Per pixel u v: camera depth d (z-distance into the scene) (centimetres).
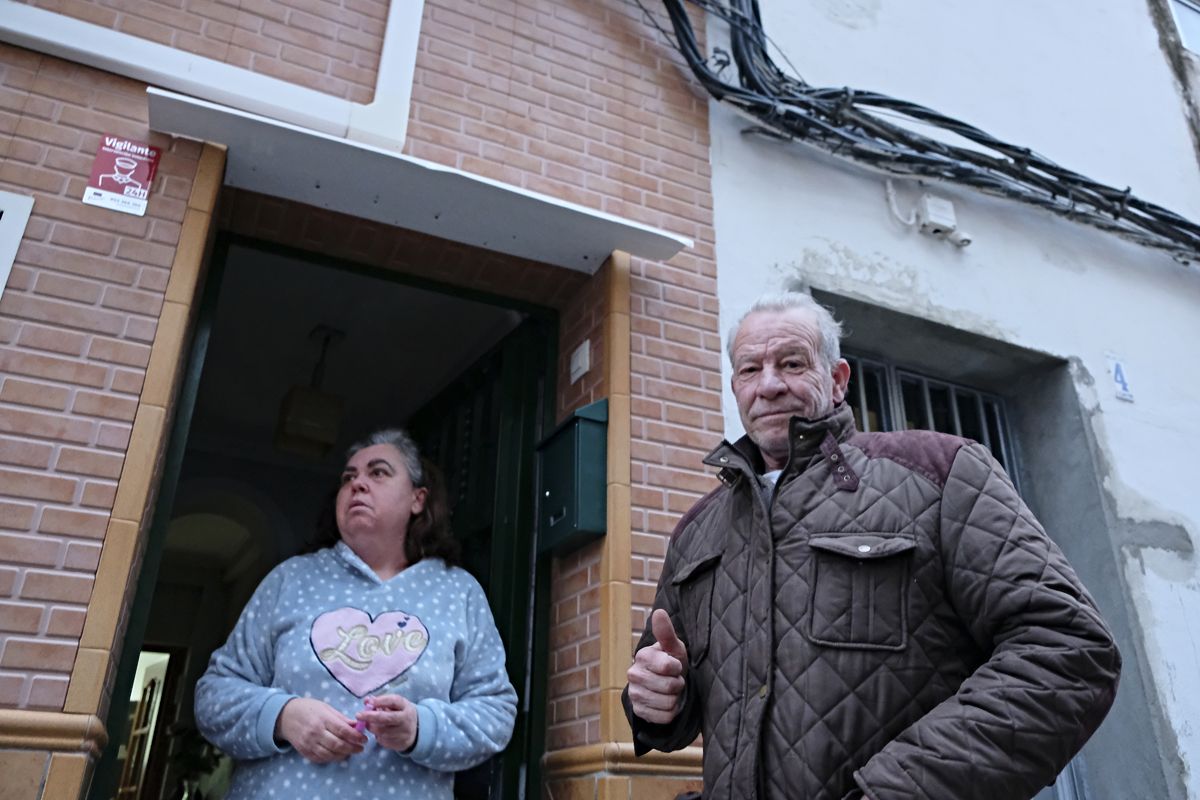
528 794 241
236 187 246
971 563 132
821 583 139
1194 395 379
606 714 221
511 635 260
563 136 287
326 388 465
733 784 134
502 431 295
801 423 154
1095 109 436
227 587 675
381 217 259
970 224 361
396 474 241
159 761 597
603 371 266
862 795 121
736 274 297
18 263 204
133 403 202
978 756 115
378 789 187
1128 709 311
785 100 327
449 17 285
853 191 339
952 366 360
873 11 389
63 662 177
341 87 260
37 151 216
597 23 312
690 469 259
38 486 188
